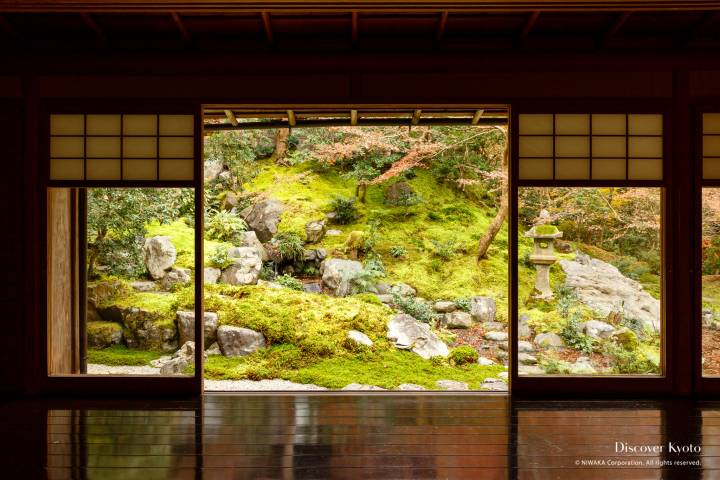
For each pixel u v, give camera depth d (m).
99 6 3.37
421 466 2.54
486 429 3.08
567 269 7.98
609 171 3.92
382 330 6.96
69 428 3.11
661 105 3.87
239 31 3.84
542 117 3.92
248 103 3.92
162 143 3.94
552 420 3.25
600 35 3.87
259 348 6.61
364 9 3.41
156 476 2.43
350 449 2.76
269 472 2.47
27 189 3.88
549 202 8.49
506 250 8.60
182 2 3.36
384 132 8.97
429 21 3.72
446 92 3.91
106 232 7.53
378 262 8.25
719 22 3.67
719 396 3.81
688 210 3.85
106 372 6.39
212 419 3.27
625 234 8.21
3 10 3.38
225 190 9.01
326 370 6.29
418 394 3.83
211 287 7.44
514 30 3.85
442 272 8.23
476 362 6.68
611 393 3.82
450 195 9.30
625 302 7.43
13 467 2.54
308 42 3.94
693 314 3.85
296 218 8.68
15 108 3.89
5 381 3.87
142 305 7.09
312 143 9.23
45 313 3.89
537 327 7.18
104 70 3.88
